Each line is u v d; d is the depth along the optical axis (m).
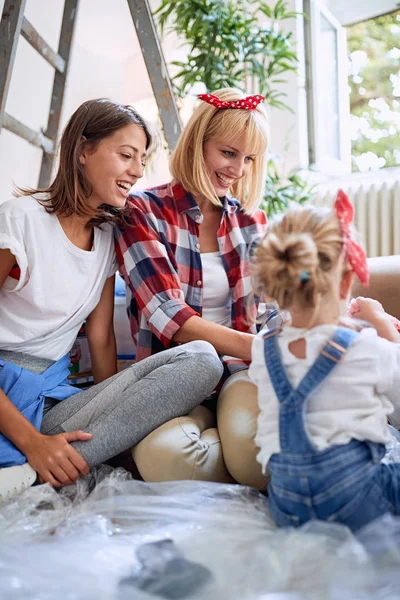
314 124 2.91
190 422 1.21
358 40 2.98
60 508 1.08
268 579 0.75
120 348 1.76
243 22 2.60
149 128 1.39
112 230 1.46
